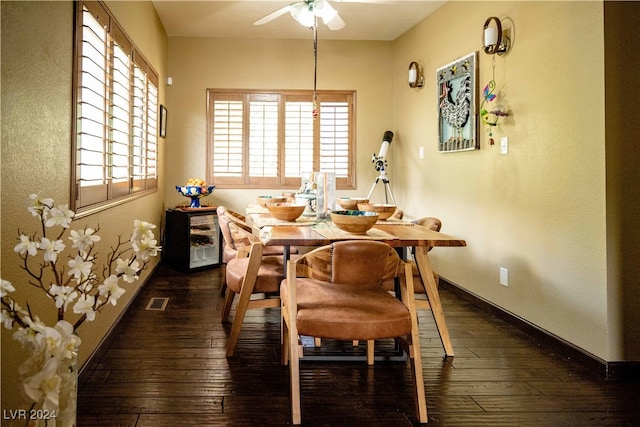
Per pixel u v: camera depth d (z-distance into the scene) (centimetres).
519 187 307
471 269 370
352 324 180
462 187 384
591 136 244
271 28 496
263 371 235
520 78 304
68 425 124
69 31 196
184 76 521
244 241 280
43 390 104
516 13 308
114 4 272
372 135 545
